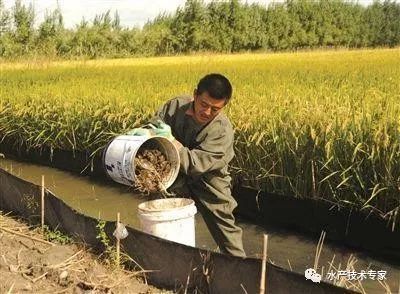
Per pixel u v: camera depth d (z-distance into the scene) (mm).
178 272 4316
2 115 13812
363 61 22359
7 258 4906
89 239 5191
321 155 6887
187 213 4543
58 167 12180
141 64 26672
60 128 11672
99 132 10664
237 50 51625
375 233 6352
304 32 56562
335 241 6766
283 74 16312
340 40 59438
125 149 4117
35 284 4379
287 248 6586
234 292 3924
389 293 4590
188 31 49969
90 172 11047
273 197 7480
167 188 4465
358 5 62562
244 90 11094
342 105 8180
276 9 55406
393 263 6031
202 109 4074
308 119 7340
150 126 4387
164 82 14391
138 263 4641
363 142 6516
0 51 41156
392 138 6328
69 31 44469
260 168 7500
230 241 4742
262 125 7688
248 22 52562
